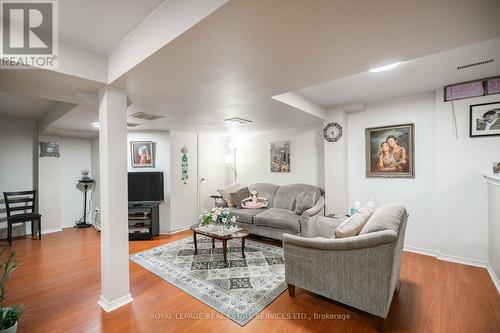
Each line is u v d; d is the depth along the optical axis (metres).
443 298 2.28
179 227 4.97
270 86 2.20
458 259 3.04
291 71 1.86
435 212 3.28
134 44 1.69
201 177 5.46
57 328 1.92
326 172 3.99
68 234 4.75
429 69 2.48
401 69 2.47
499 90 2.73
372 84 2.92
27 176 4.75
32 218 4.29
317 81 2.08
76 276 2.85
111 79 2.00
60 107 3.50
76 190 5.47
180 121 3.93
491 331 1.83
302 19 1.19
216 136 5.80
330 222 3.38
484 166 2.86
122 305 2.22
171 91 2.32
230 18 1.17
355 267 1.89
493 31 1.32
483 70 2.53
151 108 3.04
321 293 2.09
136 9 1.46
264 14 1.14
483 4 1.08
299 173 4.77
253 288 2.52
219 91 2.33
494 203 2.56
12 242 4.21
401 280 2.63
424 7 1.10
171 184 4.86
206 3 1.16
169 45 1.42
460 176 3.01
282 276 2.78
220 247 3.81
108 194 2.14
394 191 3.60
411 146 3.42
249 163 5.62
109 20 1.57
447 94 3.06
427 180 3.34
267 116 3.61
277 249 3.70
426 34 1.35
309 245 2.09
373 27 1.28
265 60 1.66
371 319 2.00
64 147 5.30
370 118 3.79
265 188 5.00
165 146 4.90
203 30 1.27
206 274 2.84
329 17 1.18
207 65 1.72
